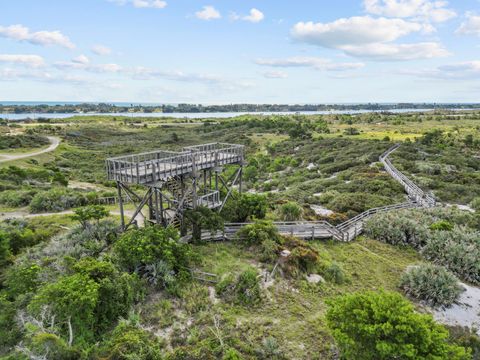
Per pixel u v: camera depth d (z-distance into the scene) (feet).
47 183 104.42
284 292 36.91
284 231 55.57
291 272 40.34
